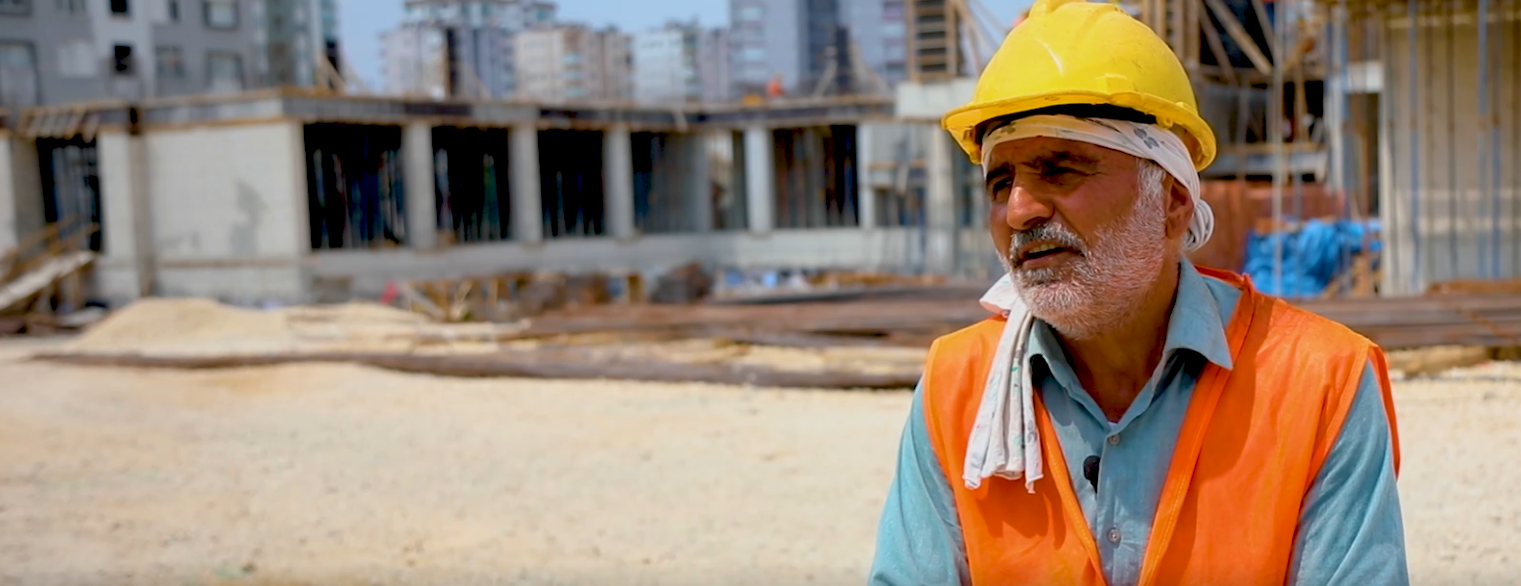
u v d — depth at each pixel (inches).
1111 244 81.0
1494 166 581.6
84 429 418.3
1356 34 749.3
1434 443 291.4
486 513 286.2
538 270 1446.9
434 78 1660.9
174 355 620.1
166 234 1307.8
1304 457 79.5
